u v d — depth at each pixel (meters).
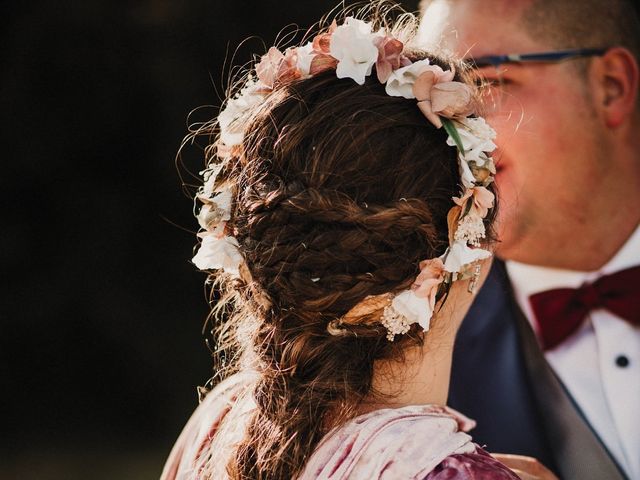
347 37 1.01
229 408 1.19
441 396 1.09
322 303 0.96
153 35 5.73
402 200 0.96
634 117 1.55
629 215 1.57
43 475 4.86
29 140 5.88
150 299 5.96
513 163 1.58
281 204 0.98
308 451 1.01
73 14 5.77
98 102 5.85
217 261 1.04
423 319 0.98
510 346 1.65
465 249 0.99
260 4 5.50
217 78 5.68
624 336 1.58
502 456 1.40
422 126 0.99
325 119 0.98
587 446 1.60
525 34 1.57
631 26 1.56
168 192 5.90
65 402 5.78
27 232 5.96
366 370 1.02
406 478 0.96
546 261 1.61
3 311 5.90
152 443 5.38
